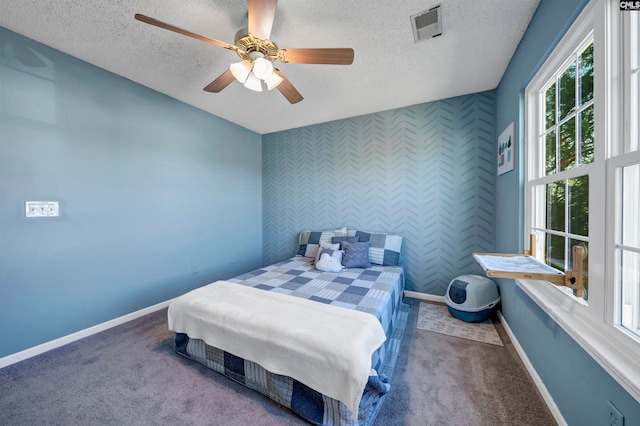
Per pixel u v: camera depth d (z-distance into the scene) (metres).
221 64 2.13
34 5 1.49
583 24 1.13
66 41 1.84
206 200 3.21
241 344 1.44
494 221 2.67
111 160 2.28
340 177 3.49
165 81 2.42
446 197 2.88
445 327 2.25
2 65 1.70
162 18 1.60
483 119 2.67
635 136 0.90
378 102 2.90
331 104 2.95
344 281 2.26
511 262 1.44
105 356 1.83
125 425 1.25
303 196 3.81
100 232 2.21
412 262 3.06
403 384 1.53
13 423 1.27
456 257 2.85
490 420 1.27
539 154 1.70
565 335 1.20
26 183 1.81
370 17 1.58
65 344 1.98
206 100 2.86
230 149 3.56
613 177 0.93
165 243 2.74
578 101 1.27
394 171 3.13
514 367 1.68
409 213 3.07
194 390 1.49
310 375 1.20
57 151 1.96
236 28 1.69
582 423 1.06
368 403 1.20
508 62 2.10
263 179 4.18
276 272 2.54
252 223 4.00
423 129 2.96
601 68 0.99
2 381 1.57
